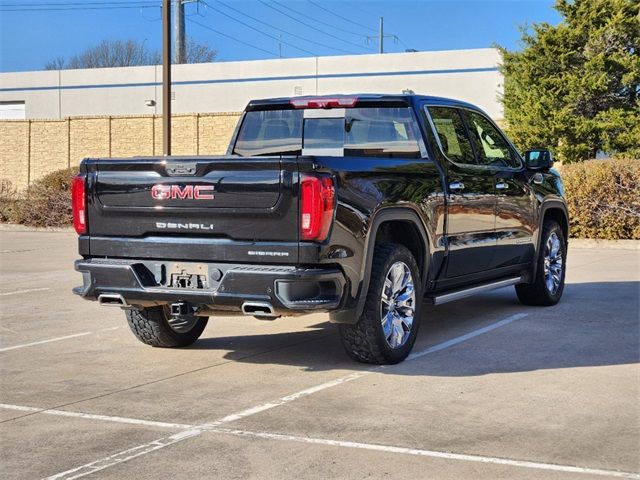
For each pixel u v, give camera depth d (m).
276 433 4.73
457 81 36.75
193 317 7.08
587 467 4.14
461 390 5.60
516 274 8.52
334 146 7.36
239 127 7.75
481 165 7.72
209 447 4.50
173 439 4.65
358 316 5.93
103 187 6.13
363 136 7.22
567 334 7.48
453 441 4.55
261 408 5.24
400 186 6.29
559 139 21.39
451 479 4.00
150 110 43.06
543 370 6.14
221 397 5.52
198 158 5.78
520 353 6.72
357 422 4.91
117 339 7.58
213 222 5.75
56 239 19.59
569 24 21.83
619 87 21.16
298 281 5.48
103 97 44.19
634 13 21.23
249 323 8.35
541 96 21.42
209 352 6.96
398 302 6.36
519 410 5.12
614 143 20.86
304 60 39.88
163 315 6.86
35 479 4.06
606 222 16.39
